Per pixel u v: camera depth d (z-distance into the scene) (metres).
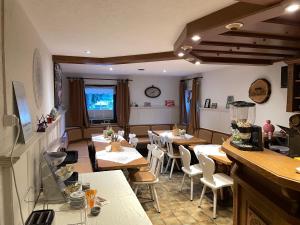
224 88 5.32
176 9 1.92
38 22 2.22
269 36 2.38
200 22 2.10
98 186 2.02
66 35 2.70
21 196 1.41
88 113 6.56
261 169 1.44
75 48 3.39
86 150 5.08
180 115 7.27
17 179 1.34
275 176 1.31
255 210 1.76
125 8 1.91
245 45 2.74
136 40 2.92
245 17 1.70
